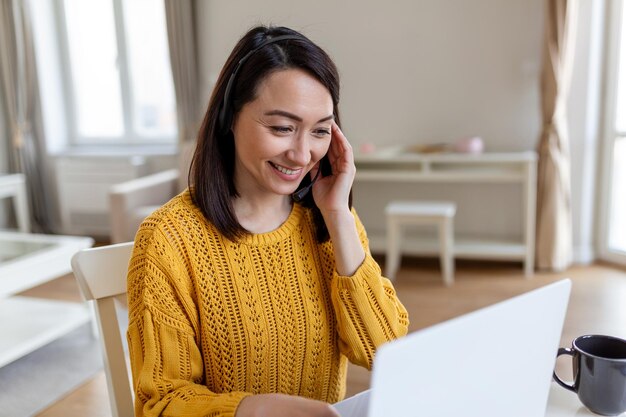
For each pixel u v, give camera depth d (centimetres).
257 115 76
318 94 76
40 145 484
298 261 90
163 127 476
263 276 86
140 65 469
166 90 466
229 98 80
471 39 361
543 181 335
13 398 211
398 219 331
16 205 469
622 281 317
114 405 99
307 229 92
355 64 388
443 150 358
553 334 58
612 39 334
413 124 383
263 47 76
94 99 490
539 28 345
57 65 486
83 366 236
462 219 385
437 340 46
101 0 466
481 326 50
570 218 344
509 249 339
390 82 383
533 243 335
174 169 452
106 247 100
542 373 60
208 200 83
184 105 425
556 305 57
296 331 87
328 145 82
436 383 48
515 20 349
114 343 100
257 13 402
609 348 75
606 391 70
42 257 250
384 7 375
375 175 351
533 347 57
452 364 49
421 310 285
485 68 361
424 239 374
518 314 53
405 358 45
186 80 420
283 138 77
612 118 340
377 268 90
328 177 90
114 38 470
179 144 436
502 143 366
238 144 80
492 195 375
